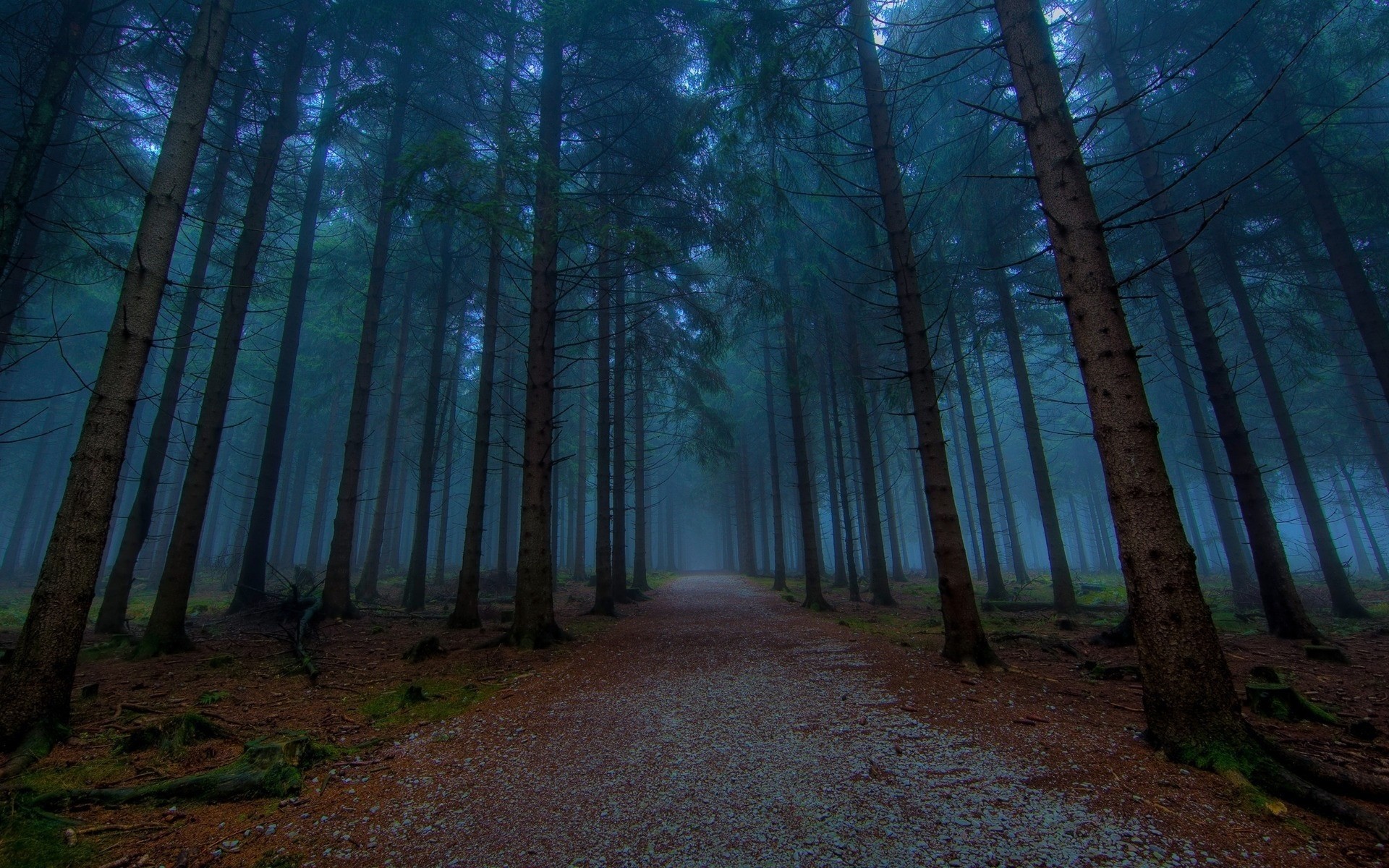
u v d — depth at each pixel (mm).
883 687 5230
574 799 3021
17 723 3795
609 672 6289
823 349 16391
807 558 13664
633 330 14969
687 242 10633
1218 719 3246
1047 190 4355
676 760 3561
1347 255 9758
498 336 20859
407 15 8555
